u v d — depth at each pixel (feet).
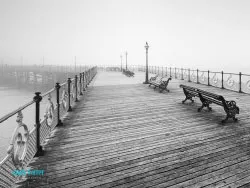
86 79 52.60
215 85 55.16
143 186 10.98
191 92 30.22
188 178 11.73
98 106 30.01
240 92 43.78
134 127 20.61
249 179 11.68
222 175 12.06
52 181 11.30
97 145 16.15
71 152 14.85
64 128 20.15
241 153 14.89
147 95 39.99
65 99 25.76
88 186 10.94
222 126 21.04
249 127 20.75
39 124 14.35
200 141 17.07
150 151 15.17
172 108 28.96
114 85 57.21
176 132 19.21
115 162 13.50
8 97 263.29
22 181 11.23
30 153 13.34
